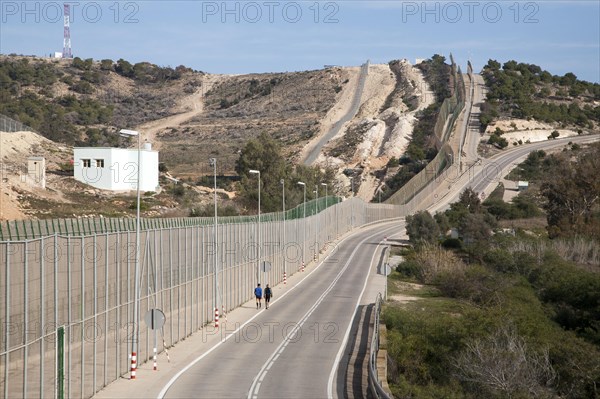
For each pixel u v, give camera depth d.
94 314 59.75
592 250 188.38
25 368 47.22
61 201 154.12
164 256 79.25
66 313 54.28
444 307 131.00
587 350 92.00
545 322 114.44
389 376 82.81
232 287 113.44
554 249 181.88
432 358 89.31
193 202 197.25
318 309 116.44
